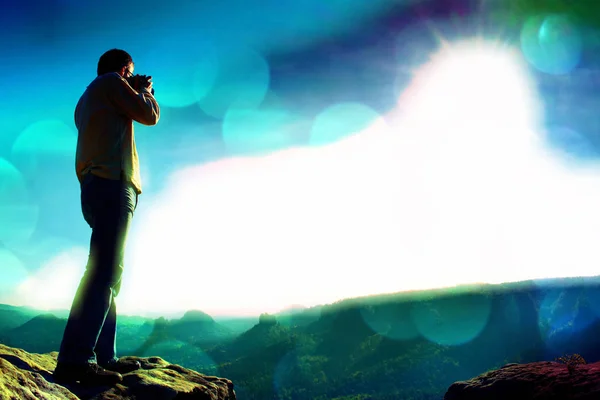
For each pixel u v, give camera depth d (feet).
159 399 12.66
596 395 10.11
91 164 13.69
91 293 12.76
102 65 15.69
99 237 13.25
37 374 10.63
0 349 12.43
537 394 11.61
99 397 11.70
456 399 14.20
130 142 14.74
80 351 12.23
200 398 13.99
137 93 14.65
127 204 13.96
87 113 14.11
